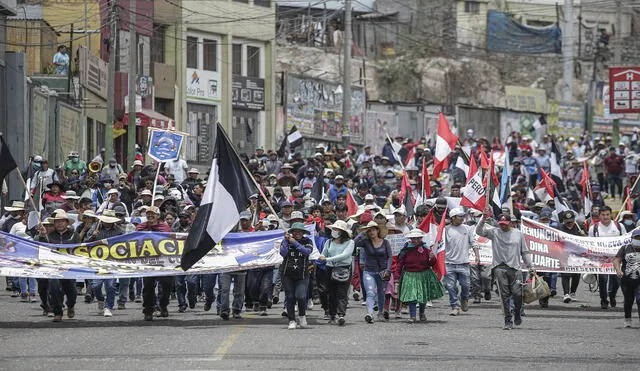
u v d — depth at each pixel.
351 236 43.38
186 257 38.12
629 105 109.75
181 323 38.88
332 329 37.38
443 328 38.38
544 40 151.38
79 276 38.97
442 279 44.47
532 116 140.62
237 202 38.44
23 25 82.56
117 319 40.12
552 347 33.28
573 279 49.72
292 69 125.69
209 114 108.38
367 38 144.12
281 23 132.38
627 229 52.44
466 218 50.88
